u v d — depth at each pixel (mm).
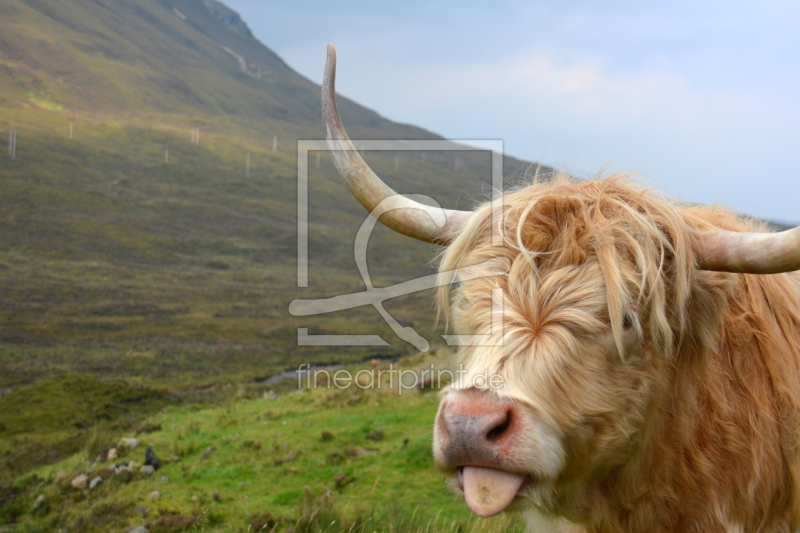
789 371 2824
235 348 32438
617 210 2500
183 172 134625
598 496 2494
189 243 87000
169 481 7738
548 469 2119
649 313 2359
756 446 2664
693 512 2570
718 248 2422
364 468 7691
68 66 191625
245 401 15953
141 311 45750
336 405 11758
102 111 173875
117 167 125938
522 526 5086
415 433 9031
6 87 163500
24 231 75125
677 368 2527
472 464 2111
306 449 8703
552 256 2398
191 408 15031
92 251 73312
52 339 32031
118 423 13578
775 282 3037
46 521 6793
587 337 2229
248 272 73000
